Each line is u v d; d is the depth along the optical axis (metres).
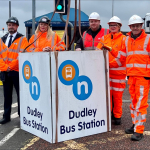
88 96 3.73
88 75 3.70
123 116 5.13
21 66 4.02
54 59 3.33
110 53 4.50
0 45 4.55
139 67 3.74
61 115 3.49
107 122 4.04
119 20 4.49
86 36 4.84
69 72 3.49
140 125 3.77
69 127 3.60
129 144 3.57
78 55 3.56
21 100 4.14
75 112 3.63
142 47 3.72
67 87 3.50
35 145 3.55
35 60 3.64
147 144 3.58
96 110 3.86
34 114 3.83
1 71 4.54
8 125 4.54
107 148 3.43
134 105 3.95
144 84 3.74
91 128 3.85
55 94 3.40
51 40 4.61
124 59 4.10
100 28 4.82
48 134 3.55
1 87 9.40
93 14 4.65
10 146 3.55
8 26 4.52
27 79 3.89
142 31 3.76
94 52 3.73
